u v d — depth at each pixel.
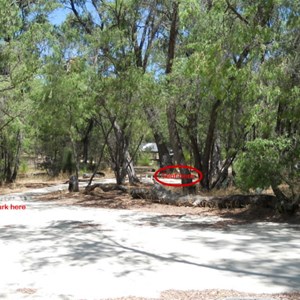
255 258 8.72
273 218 13.82
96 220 14.38
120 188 23.33
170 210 16.62
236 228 12.41
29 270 8.02
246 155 13.03
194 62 11.36
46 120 23.94
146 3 20.02
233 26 11.23
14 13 16.31
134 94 19.11
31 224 13.59
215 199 16.56
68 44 20.80
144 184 27.59
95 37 20.09
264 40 11.09
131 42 20.72
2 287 6.99
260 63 11.76
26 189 28.62
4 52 17.67
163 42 22.14
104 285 7.00
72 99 20.84
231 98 12.43
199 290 6.64
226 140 21.61
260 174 12.73
